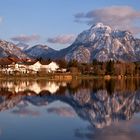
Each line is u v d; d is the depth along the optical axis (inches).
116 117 2086.6
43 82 6501.0
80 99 3307.1
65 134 1533.0
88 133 1550.2
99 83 6496.1
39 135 1515.7
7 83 5826.8
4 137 1477.6
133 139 1427.2
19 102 2945.4
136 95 3828.7
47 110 2410.2
